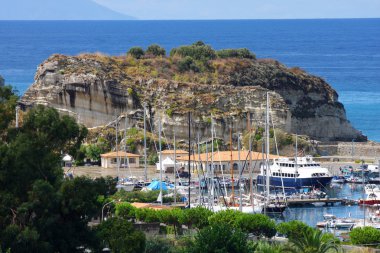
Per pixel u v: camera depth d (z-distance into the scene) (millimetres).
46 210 147500
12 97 158500
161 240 170000
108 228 158625
